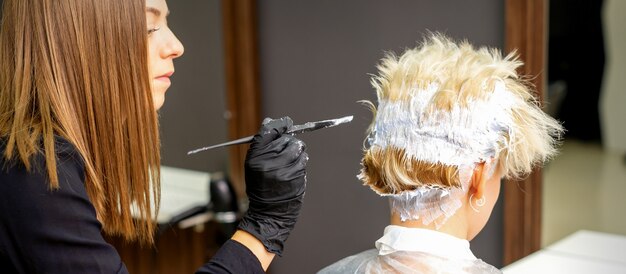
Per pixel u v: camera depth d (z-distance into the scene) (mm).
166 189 2621
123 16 1055
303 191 1137
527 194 1991
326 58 2375
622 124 1823
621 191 1856
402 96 1077
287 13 2436
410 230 1095
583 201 1902
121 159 1104
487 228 2135
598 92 1828
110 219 1148
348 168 2408
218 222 2496
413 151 1060
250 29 2479
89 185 1084
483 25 2016
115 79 1067
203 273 1063
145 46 1081
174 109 2557
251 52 2494
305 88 2449
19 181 977
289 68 2475
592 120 1854
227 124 2566
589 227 1902
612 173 1862
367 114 2311
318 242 2557
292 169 1110
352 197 2426
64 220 984
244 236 1110
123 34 1059
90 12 1038
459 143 1040
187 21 2502
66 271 984
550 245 1981
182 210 2484
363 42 2277
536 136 1072
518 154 1063
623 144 1833
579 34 1817
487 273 1053
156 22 1148
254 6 2484
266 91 2551
